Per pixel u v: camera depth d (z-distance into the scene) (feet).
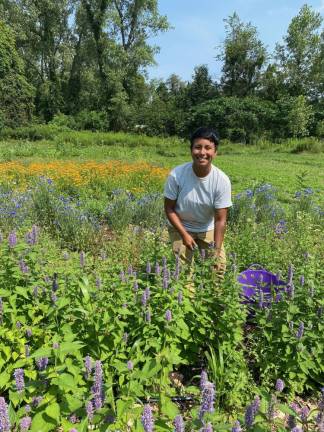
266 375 10.37
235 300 10.71
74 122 121.19
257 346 10.85
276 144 103.65
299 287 11.15
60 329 9.24
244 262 16.92
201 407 6.52
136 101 137.18
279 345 10.56
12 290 9.92
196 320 10.48
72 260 13.57
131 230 22.65
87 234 22.20
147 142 96.89
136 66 133.90
